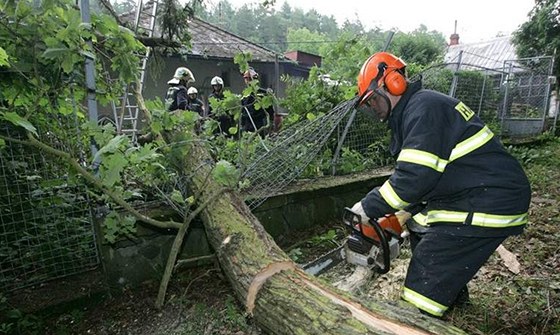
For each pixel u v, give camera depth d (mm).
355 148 5074
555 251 3121
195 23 12062
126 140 2029
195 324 2350
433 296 1733
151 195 3080
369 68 1851
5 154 2293
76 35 2012
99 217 2584
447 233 1741
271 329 1667
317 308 1523
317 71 4453
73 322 2346
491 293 2533
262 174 3303
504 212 1666
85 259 2646
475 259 1721
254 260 1899
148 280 2781
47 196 2453
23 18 2016
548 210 4168
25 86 2230
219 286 2760
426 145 1590
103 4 3697
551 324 2178
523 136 9102
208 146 3203
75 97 2557
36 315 2295
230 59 10516
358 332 1362
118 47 2457
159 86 9867
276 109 5285
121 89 3076
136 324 2365
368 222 1828
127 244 2674
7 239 2428
